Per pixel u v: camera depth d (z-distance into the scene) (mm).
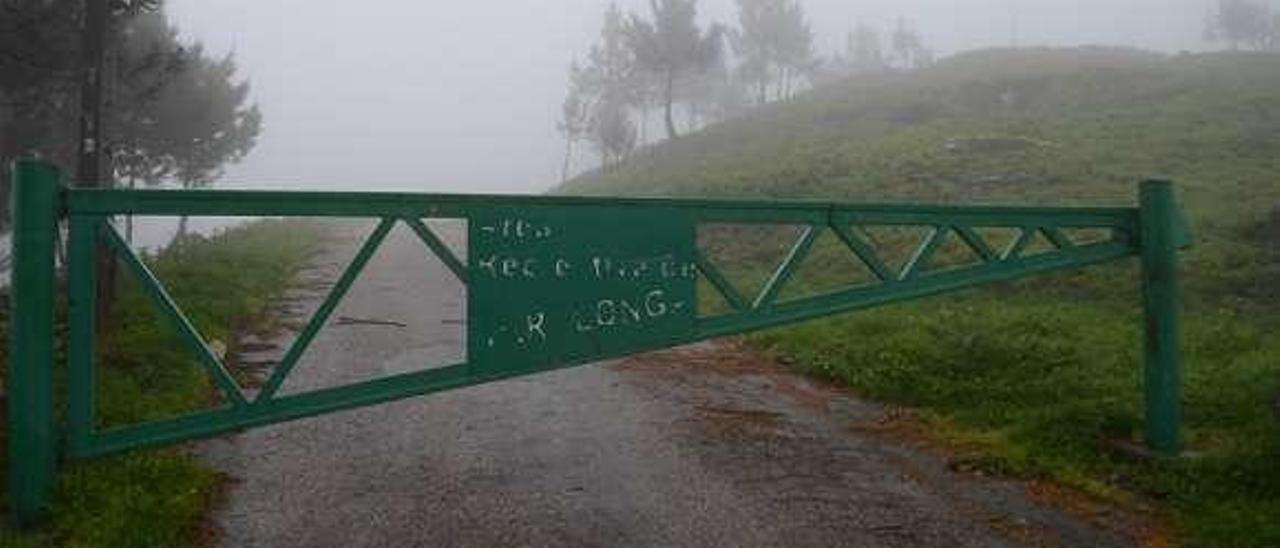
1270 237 17797
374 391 6160
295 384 10281
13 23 17234
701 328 6945
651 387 10711
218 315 13203
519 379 10797
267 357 11594
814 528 6461
